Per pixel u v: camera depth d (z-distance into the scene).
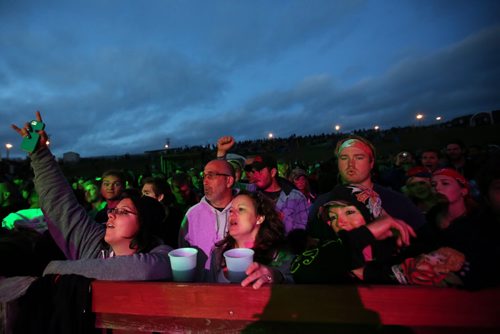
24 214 3.32
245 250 1.68
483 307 1.16
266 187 3.37
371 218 1.61
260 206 2.00
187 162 14.41
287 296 1.36
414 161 4.68
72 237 2.08
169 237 3.37
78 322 1.55
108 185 3.82
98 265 1.69
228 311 1.42
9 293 1.57
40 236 2.31
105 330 1.61
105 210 3.97
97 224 2.21
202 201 2.72
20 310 1.55
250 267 1.45
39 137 2.10
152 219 1.96
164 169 14.41
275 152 31.42
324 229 1.70
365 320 1.28
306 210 3.25
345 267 1.40
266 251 1.93
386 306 1.26
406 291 1.24
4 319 1.51
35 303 1.58
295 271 1.49
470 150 6.07
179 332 1.50
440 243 1.43
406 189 2.50
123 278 1.65
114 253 1.97
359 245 1.40
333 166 6.17
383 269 1.36
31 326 1.55
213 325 1.47
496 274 1.16
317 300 1.33
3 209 3.77
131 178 6.74
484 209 1.45
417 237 1.59
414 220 2.06
